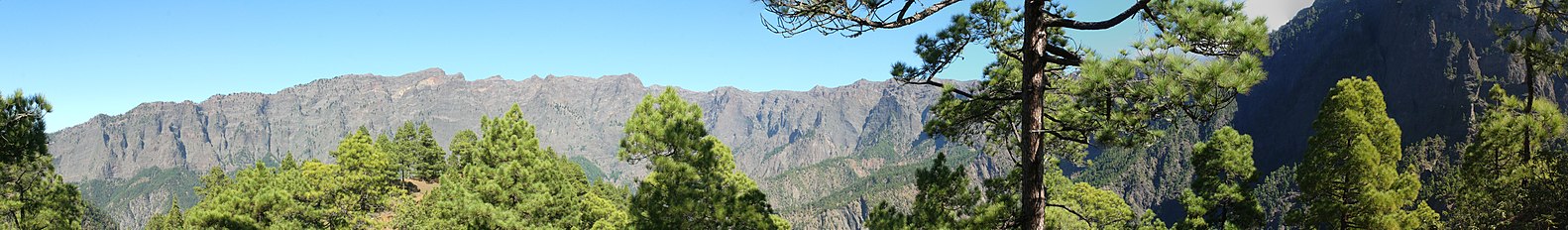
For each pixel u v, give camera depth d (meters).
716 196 27.42
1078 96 13.80
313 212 41.03
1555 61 18.47
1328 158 25.97
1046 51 13.85
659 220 27.62
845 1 11.90
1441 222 28.73
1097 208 34.28
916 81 16.12
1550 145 23.02
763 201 28.66
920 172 21.75
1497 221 24.50
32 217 32.41
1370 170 25.09
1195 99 11.73
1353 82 26.00
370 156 48.91
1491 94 25.50
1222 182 29.69
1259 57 12.01
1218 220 30.47
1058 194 33.31
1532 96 23.38
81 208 36.50
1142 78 12.30
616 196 88.75
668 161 27.36
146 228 94.94
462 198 34.25
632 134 28.03
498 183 34.59
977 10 15.85
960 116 17.25
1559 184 21.47
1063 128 15.02
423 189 87.81
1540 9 18.34
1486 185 25.23
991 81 17.59
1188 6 12.50
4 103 15.99
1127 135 14.40
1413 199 25.81
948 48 15.77
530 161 35.91
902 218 22.20
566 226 35.50
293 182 41.69
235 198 38.16
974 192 21.09
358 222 44.84
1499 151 24.81
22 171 30.91
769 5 12.17
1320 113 26.47
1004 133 18.00
